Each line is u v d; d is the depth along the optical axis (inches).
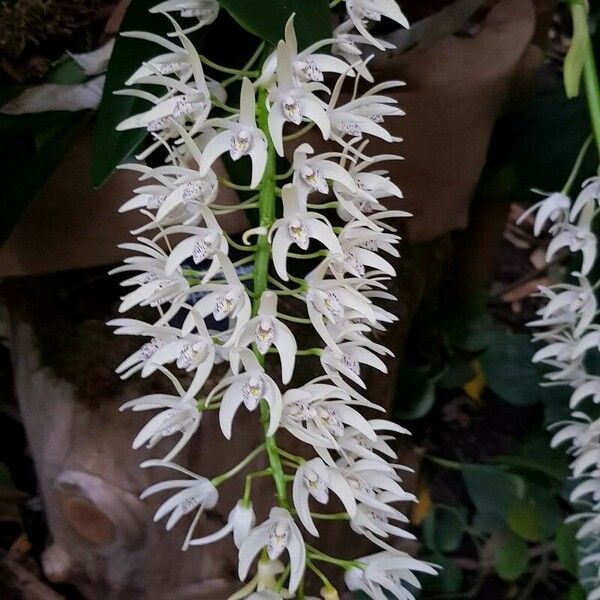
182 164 10.0
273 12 9.8
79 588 19.3
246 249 9.4
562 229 14.0
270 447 9.5
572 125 18.5
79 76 13.7
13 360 17.4
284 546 9.1
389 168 15.6
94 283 16.6
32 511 21.5
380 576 10.3
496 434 26.2
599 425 14.0
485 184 20.5
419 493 24.0
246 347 9.1
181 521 15.5
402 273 18.1
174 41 11.7
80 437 15.0
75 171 13.4
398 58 15.1
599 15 18.1
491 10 16.4
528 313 29.5
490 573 23.0
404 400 23.0
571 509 22.7
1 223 12.5
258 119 9.3
